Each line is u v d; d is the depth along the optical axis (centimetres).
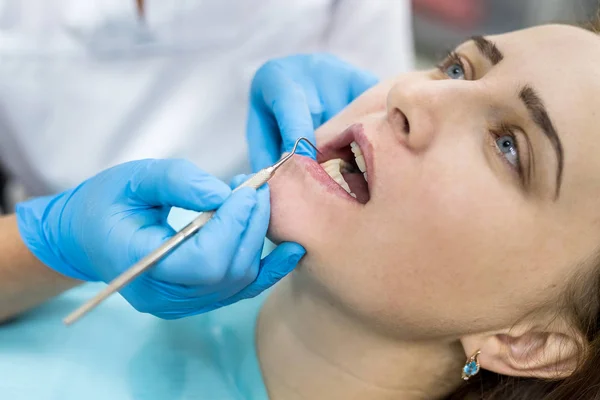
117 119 140
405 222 80
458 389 100
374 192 81
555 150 77
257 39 141
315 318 93
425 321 85
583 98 77
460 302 83
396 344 91
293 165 86
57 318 106
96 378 95
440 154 80
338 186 84
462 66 91
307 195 83
